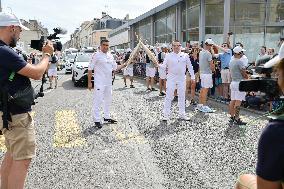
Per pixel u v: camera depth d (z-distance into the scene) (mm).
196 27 19312
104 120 8500
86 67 17641
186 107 10680
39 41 3494
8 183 3336
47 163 5414
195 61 12188
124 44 44250
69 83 20000
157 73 18156
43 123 8438
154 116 9211
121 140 6738
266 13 17156
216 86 12289
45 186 4520
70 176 4859
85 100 12555
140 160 5504
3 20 3197
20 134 3279
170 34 24453
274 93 1693
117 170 5066
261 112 9328
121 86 17688
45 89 16469
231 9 16875
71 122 8531
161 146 6277
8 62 3127
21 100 3223
